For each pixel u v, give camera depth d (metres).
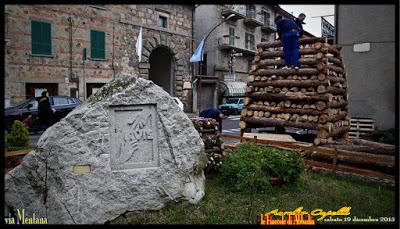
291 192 5.83
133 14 21.27
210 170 6.79
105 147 4.70
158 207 4.89
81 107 4.88
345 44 12.07
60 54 17.69
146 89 5.09
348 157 7.16
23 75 16.27
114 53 20.28
